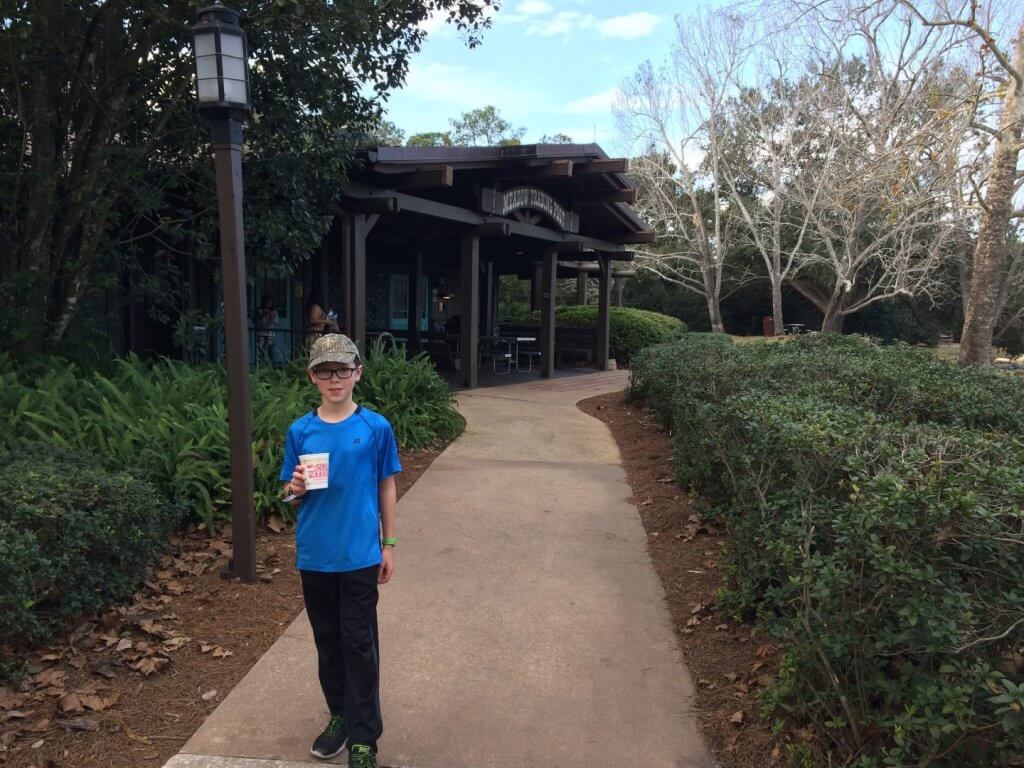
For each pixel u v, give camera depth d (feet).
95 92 21.59
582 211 50.01
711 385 19.40
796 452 9.97
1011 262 88.58
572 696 10.33
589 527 17.54
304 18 21.03
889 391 17.33
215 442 16.66
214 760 8.82
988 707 7.16
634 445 26.71
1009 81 32.99
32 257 21.75
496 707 10.02
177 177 25.05
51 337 23.30
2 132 22.49
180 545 14.85
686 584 14.21
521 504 19.20
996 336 105.81
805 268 98.89
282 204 26.11
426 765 8.80
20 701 9.65
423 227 39.14
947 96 35.29
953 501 7.14
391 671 10.91
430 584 14.07
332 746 8.87
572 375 51.39
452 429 26.99
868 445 9.75
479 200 36.70
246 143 24.75
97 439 15.90
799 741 8.87
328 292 48.08
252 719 9.68
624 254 56.80
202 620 12.27
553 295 48.32
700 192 109.09
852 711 8.25
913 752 7.80
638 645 11.83
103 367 24.04
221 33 12.71
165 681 10.50
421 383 26.58
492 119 153.38
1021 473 8.02
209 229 25.85
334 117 25.75
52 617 11.07
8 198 22.35
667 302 127.03
